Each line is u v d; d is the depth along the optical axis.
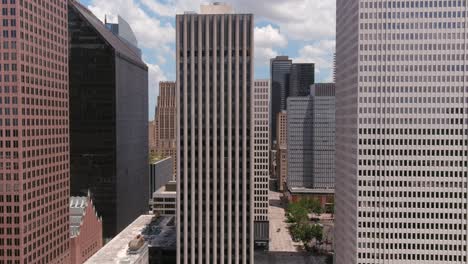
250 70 184.50
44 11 179.75
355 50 186.00
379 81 181.00
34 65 171.50
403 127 180.88
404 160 181.25
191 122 185.50
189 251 187.00
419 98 180.00
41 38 177.12
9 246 162.50
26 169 165.00
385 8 179.75
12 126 161.50
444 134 179.38
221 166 185.50
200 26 184.00
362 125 182.00
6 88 161.50
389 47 180.25
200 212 186.38
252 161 185.00
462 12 177.25
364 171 182.38
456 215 179.88
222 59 184.50
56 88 190.50
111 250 192.38
